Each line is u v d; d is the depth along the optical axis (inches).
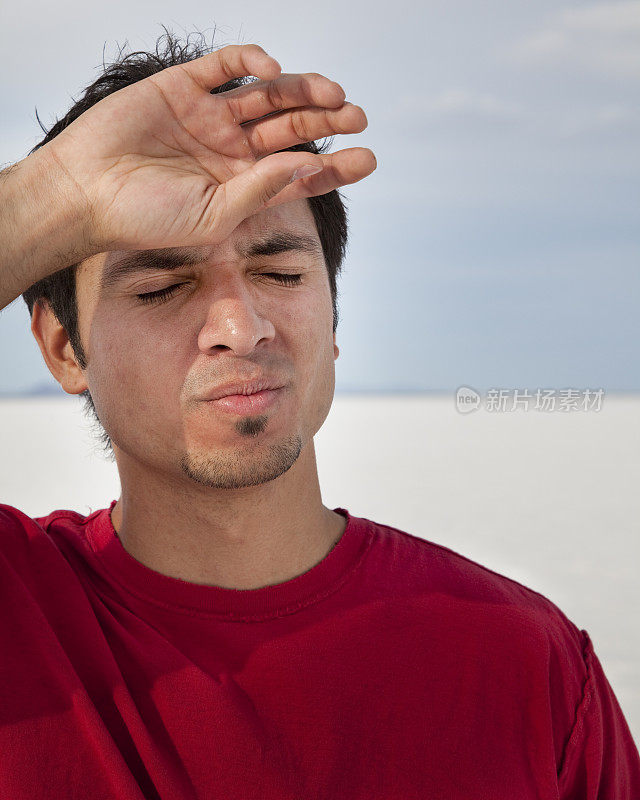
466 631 33.7
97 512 38.5
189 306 30.6
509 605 35.3
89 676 30.4
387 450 586.6
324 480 395.2
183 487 32.5
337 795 29.6
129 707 29.6
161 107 27.6
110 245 28.0
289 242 31.8
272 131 29.0
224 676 31.0
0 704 28.9
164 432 30.9
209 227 27.5
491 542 259.0
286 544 34.1
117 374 31.5
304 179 30.8
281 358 30.6
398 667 32.4
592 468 475.2
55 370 36.6
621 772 36.4
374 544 36.3
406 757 30.9
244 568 33.6
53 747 28.6
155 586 33.1
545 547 254.7
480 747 31.8
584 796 34.4
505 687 33.0
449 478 414.0
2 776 28.0
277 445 30.5
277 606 32.9
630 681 148.0
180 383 30.1
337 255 38.4
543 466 483.2
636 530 282.2
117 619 32.5
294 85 28.4
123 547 34.7
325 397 33.4
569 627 37.9
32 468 430.3
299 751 30.1
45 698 29.3
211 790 28.8
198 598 32.7
